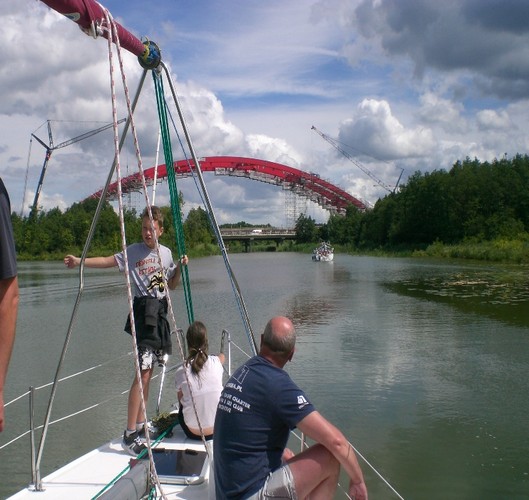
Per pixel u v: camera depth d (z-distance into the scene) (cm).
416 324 2139
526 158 8131
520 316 2283
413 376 1371
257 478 332
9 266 215
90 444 975
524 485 820
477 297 2928
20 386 1338
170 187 587
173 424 536
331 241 12762
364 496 332
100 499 324
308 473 331
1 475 866
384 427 1040
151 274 528
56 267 6397
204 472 437
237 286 554
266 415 337
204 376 510
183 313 2467
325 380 1341
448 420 1065
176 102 484
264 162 14475
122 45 407
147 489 370
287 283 4041
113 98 332
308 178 14688
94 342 1838
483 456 916
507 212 7631
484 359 1546
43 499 414
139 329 520
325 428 330
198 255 9706
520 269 4856
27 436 1014
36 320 2322
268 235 13825
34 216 9219
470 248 7062
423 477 844
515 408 1134
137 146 351
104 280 4250
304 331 2020
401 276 4431
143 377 509
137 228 7038
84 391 1277
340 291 3388
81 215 9131
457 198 8156
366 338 1866
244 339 1861
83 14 312
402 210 9225
